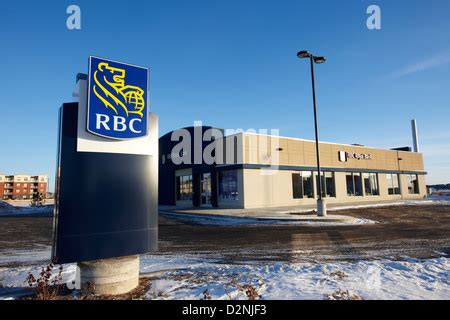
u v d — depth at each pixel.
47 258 8.88
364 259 8.08
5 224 18.62
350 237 11.69
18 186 115.38
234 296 5.12
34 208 42.78
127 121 5.88
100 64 5.66
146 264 7.77
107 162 5.60
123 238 5.58
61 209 5.07
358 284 5.66
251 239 11.53
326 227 14.67
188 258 8.52
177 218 20.36
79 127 5.35
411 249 9.37
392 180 36.62
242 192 24.22
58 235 4.99
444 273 6.40
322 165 29.44
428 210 23.27
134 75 6.09
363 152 33.62
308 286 5.55
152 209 6.07
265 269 6.98
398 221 17.00
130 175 5.83
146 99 6.21
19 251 9.98
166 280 6.16
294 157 27.48
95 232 5.31
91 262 5.30
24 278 6.51
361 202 30.50
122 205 5.66
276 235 12.40
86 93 5.50
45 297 4.98
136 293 5.34
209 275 6.56
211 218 19.58
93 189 5.39
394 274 6.34
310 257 8.39
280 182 26.31
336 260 7.98
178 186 34.12
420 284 5.67
